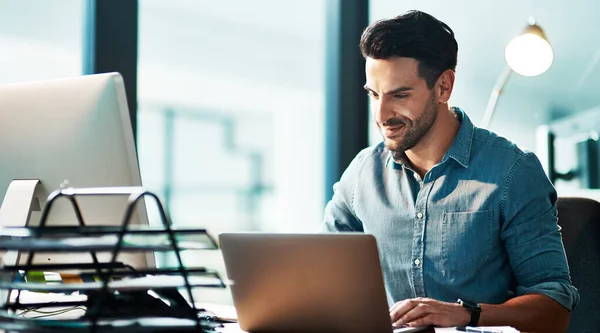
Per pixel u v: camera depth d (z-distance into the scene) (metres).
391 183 1.90
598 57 3.15
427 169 1.86
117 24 2.52
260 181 8.69
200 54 7.20
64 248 0.98
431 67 1.71
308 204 7.42
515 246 1.71
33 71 4.03
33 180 1.42
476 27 3.22
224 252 1.38
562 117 3.13
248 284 1.37
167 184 8.15
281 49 6.75
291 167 7.48
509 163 1.76
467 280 1.75
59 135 1.39
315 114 7.04
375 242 1.21
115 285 1.04
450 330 1.37
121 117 1.34
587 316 1.84
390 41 1.68
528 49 2.79
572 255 1.86
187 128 8.24
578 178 3.10
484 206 1.75
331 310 1.29
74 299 1.64
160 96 7.88
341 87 3.17
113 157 1.35
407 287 1.84
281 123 7.92
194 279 1.11
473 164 1.79
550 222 1.73
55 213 1.42
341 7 3.17
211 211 8.62
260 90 7.83
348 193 2.00
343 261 1.25
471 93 3.20
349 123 3.18
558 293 1.62
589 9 3.16
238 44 6.92
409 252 1.83
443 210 1.79
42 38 3.81
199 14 6.95
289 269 1.31
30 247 0.98
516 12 3.21
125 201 1.34
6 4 4.10
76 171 1.38
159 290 1.28
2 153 1.46
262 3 6.56
